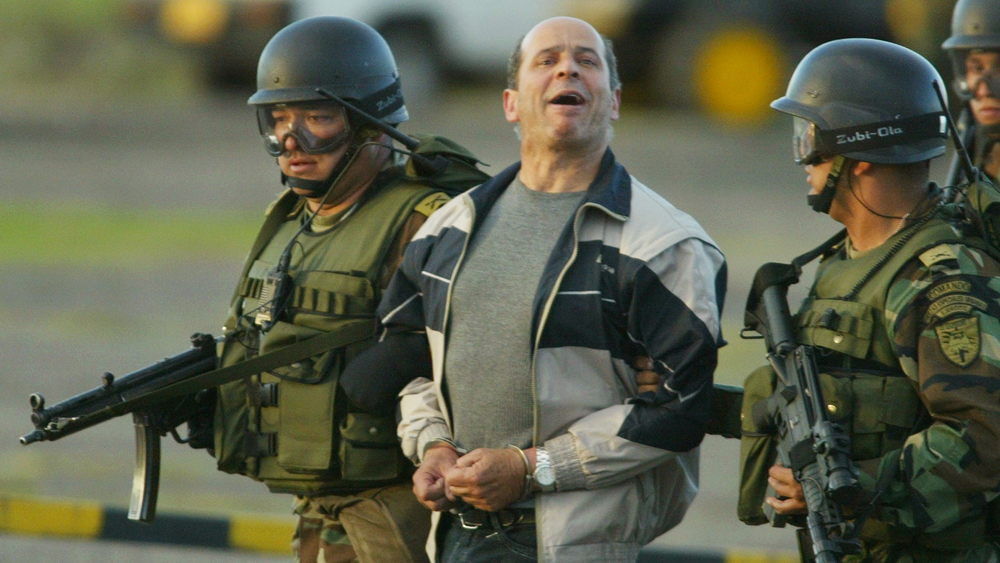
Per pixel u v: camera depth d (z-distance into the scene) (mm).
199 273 43281
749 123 66500
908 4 48562
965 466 10570
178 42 68375
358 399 13445
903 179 11641
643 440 11938
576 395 12242
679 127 65625
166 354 33906
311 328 14078
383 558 13898
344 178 14508
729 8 66312
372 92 14570
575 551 12188
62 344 34562
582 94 12547
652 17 67188
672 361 11945
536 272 12422
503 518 12586
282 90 14352
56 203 52000
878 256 11547
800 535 12078
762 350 33844
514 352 12367
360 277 13961
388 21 67688
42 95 80750
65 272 42531
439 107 67625
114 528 18297
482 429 12602
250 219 50688
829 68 11836
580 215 12312
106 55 88312
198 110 72000
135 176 57094
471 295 12633
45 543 22406
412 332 13453
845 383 11328
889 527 11023
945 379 10703
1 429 28188
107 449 27844
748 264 40906
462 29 67688
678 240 12102
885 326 11242
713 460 27656
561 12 67438
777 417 11656
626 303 12109
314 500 14484
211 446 15211
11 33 92125
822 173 11914
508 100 13266
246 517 18250
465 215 13070
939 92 11688
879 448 11188
